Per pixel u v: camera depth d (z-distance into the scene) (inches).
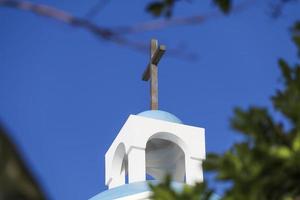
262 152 510.9
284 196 497.4
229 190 507.8
